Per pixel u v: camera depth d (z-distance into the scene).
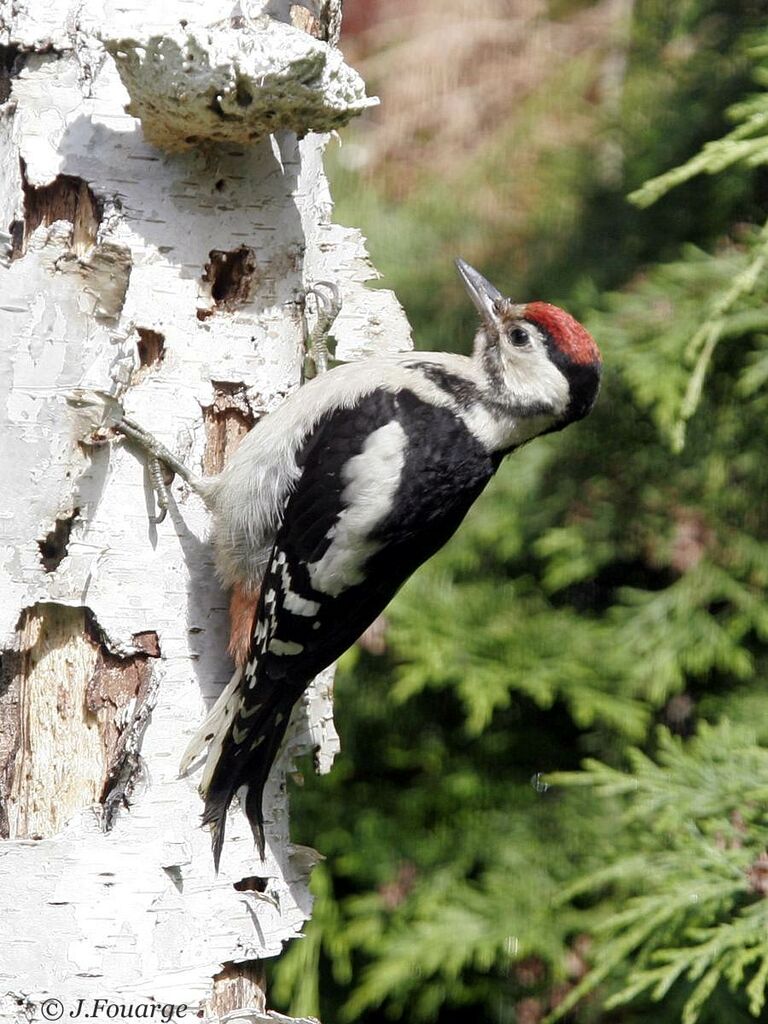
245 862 6.87
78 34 6.61
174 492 6.80
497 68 13.27
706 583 10.95
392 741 11.94
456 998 11.11
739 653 10.74
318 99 6.18
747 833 8.98
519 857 11.16
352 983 11.63
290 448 6.96
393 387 7.36
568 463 11.54
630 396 11.24
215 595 6.91
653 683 10.70
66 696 6.64
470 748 11.85
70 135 6.60
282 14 6.87
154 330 6.72
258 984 7.04
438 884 11.20
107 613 6.62
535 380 7.51
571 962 10.52
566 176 12.42
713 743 9.51
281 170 7.00
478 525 11.56
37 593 6.57
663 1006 10.37
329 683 8.03
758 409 11.05
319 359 7.93
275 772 7.21
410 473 7.14
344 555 7.00
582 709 10.69
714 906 8.84
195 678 6.82
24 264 6.56
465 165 13.02
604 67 12.88
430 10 13.56
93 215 6.65
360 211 12.83
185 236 6.77
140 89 6.17
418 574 11.46
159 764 6.65
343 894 11.75
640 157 11.89
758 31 11.20
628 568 11.65
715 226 11.50
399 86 13.35
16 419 6.55
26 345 6.55
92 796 6.59
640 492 11.32
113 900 6.49
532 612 11.44
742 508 11.06
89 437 6.59
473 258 12.53
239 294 7.00
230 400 7.01
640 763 9.40
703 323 10.27
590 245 12.16
